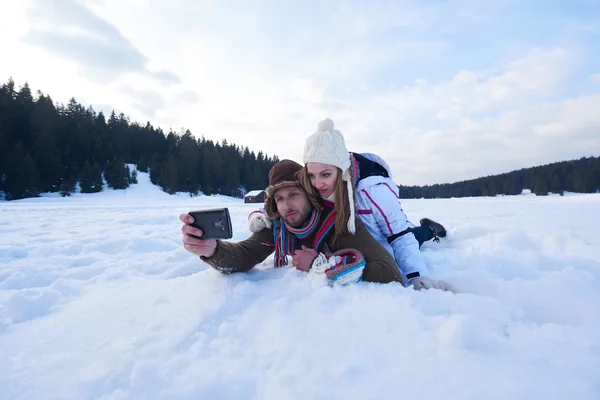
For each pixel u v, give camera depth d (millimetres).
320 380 870
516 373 847
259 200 36062
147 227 5031
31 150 41219
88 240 3604
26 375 949
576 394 756
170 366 954
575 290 1460
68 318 1333
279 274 1834
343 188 1795
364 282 1617
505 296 1560
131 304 1436
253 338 1127
